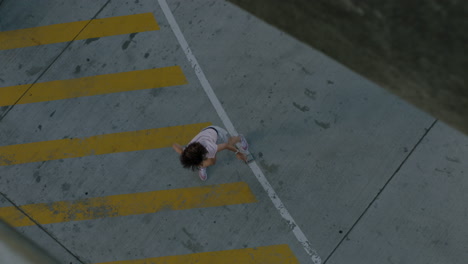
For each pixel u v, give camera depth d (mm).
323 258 5387
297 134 5945
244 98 6242
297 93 6113
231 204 5812
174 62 6648
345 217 5504
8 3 7652
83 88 6828
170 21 6879
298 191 5707
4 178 6512
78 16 7293
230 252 5621
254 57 6398
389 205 5453
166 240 5824
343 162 5719
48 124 6711
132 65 6785
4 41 7434
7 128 6801
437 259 5156
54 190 6332
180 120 6332
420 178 5480
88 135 6527
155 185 6094
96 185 6250
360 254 5332
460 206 5281
